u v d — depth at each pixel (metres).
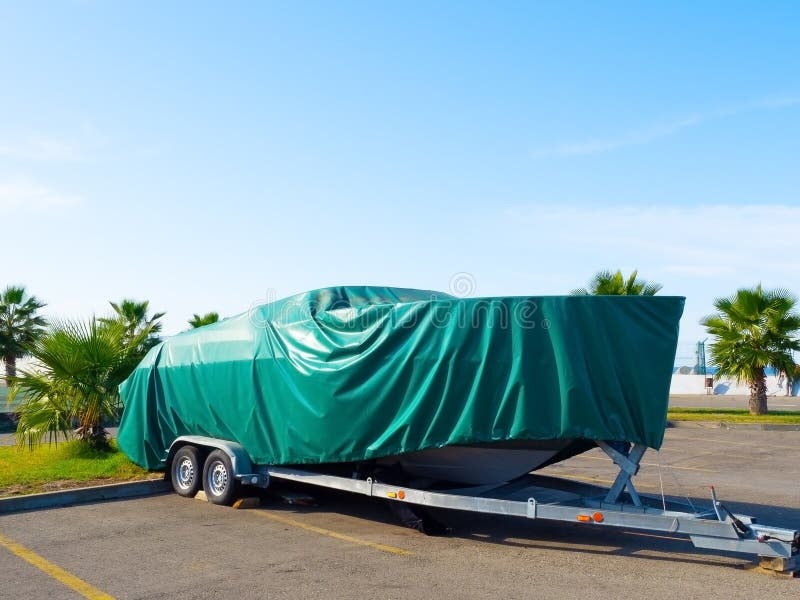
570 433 7.20
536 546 7.92
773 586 6.47
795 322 23.81
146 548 7.73
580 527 8.83
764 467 13.86
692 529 6.95
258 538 8.20
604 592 6.30
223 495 9.98
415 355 7.89
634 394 7.36
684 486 11.73
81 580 6.59
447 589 6.36
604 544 8.02
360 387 8.31
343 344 8.58
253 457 9.72
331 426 8.56
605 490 8.24
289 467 9.53
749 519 7.16
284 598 6.11
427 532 8.34
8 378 14.23
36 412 13.77
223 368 10.18
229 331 10.34
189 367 10.80
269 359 9.49
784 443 17.67
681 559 7.41
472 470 8.60
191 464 10.66
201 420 10.60
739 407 30.94
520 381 7.31
